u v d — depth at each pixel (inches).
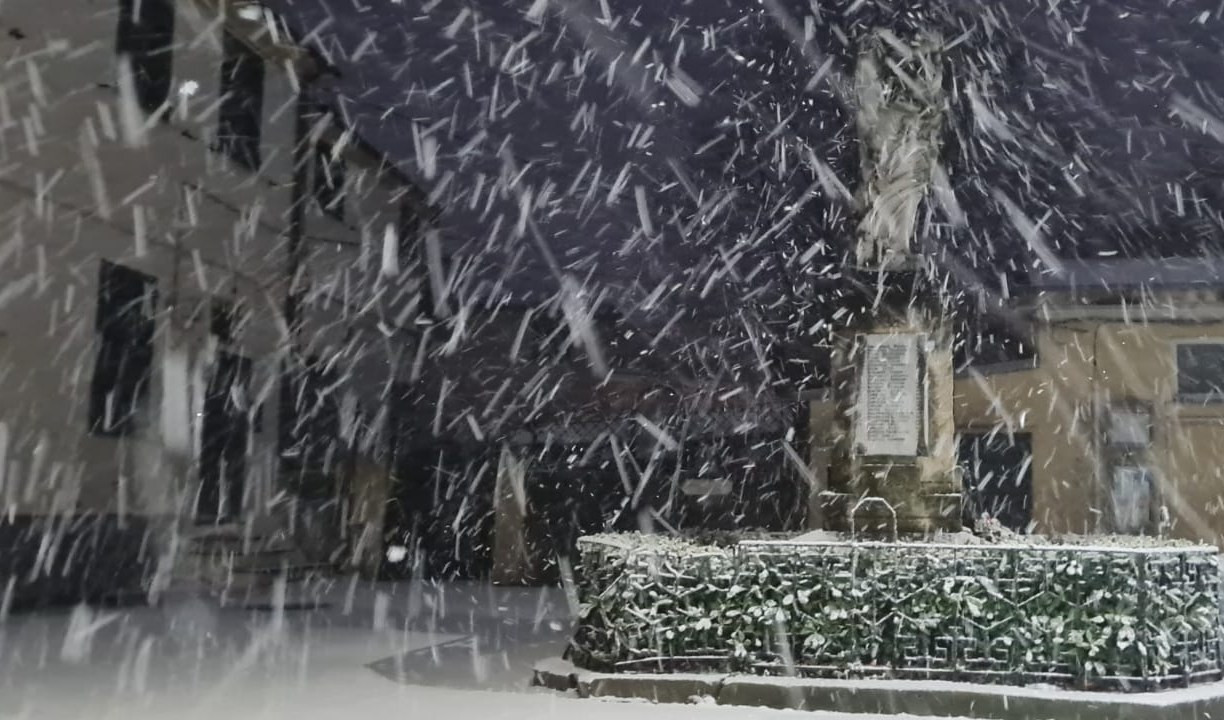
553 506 1017.5
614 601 430.3
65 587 668.7
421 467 1074.7
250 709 385.1
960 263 887.7
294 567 904.3
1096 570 401.4
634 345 1120.2
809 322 917.8
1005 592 407.2
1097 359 858.8
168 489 765.3
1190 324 843.4
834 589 416.8
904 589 414.0
